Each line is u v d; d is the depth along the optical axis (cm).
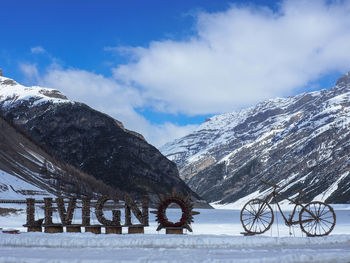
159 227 2331
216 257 1370
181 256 1402
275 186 2327
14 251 1588
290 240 1772
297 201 2295
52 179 13488
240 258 1302
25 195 8675
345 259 1295
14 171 10919
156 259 1303
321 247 1662
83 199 2377
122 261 1255
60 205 2384
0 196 7362
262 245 1727
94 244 1714
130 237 1912
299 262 1267
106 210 7731
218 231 4609
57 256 1433
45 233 2203
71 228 2375
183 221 2312
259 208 2319
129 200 2345
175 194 2342
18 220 5056
